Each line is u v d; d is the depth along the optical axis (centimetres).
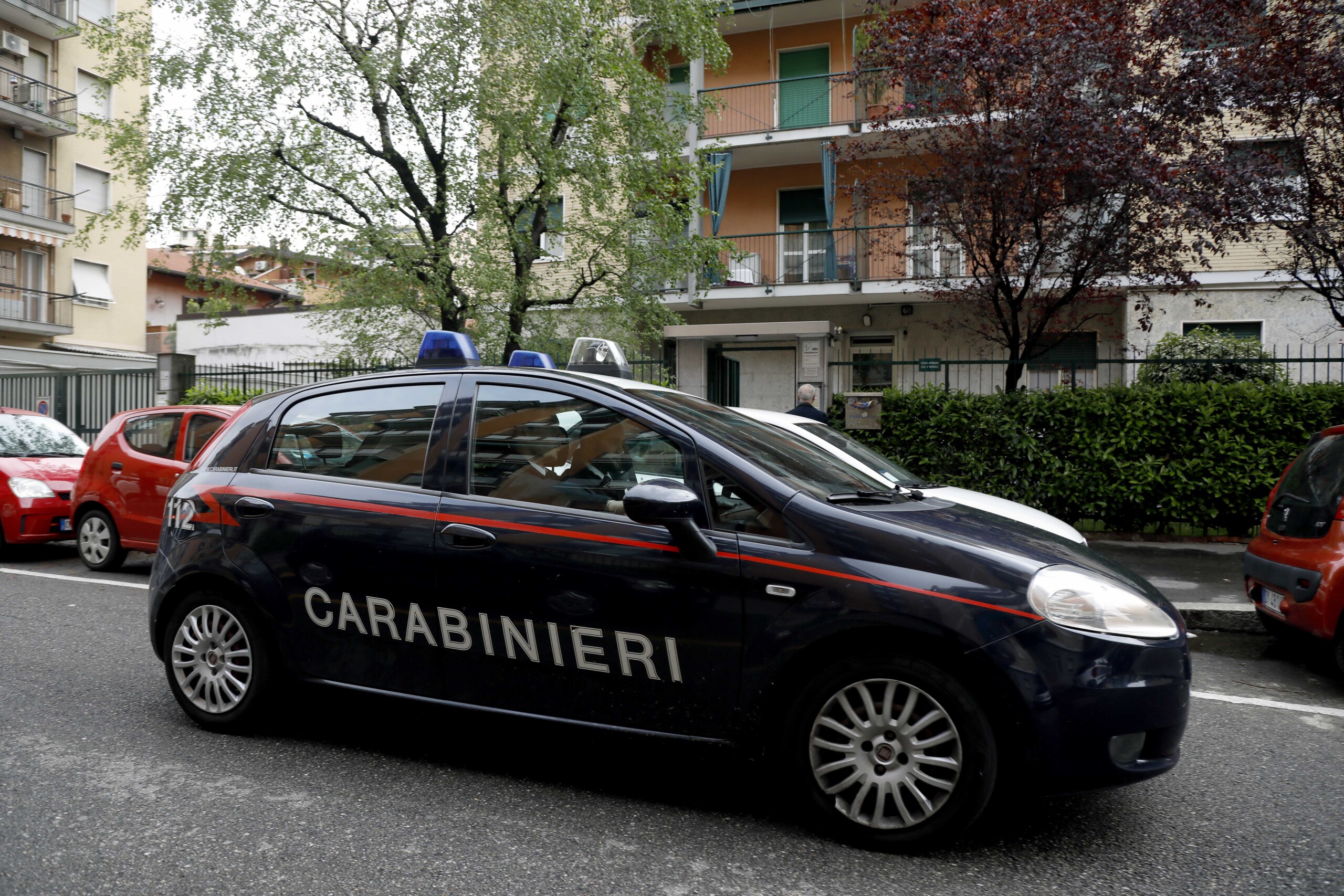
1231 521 1061
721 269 1558
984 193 1065
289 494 394
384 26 1337
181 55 1310
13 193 2786
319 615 380
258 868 280
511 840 304
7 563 932
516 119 1323
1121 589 307
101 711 437
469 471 368
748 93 2097
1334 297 1080
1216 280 1647
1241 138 1124
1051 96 990
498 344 1416
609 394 362
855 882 279
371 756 384
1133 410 1080
